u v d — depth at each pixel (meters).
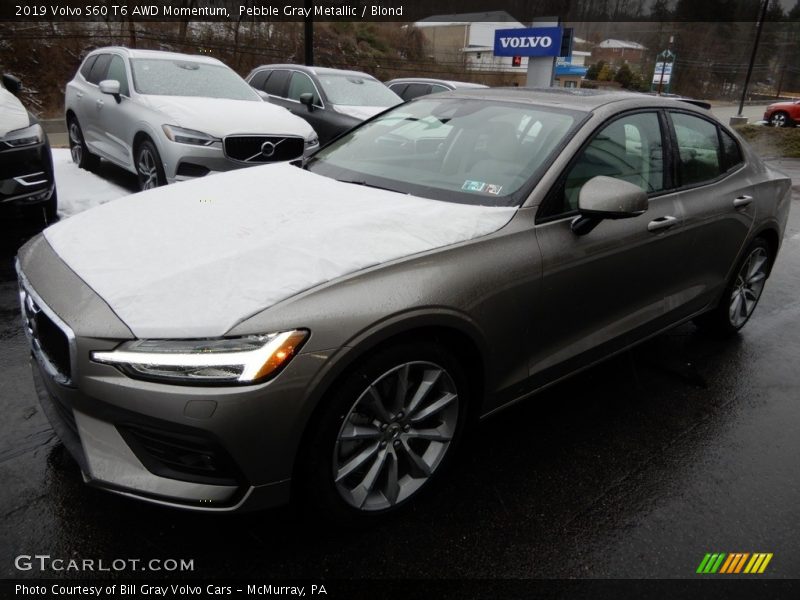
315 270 2.08
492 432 3.04
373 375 2.12
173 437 1.88
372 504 2.30
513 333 2.55
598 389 3.54
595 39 82.31
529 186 2.71
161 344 1.85
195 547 2.19
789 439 3.14
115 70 7.39
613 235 2.90
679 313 3.61
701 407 3.40
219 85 7.50
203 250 2.23
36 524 2.24
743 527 2.48
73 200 6.45
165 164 6.18
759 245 4.17
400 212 2.52
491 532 2.35
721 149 3.87
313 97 9.53
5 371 3.27
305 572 2.12
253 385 1.85
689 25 79.75
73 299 2.02
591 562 2.25
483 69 51.94
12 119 5.19
